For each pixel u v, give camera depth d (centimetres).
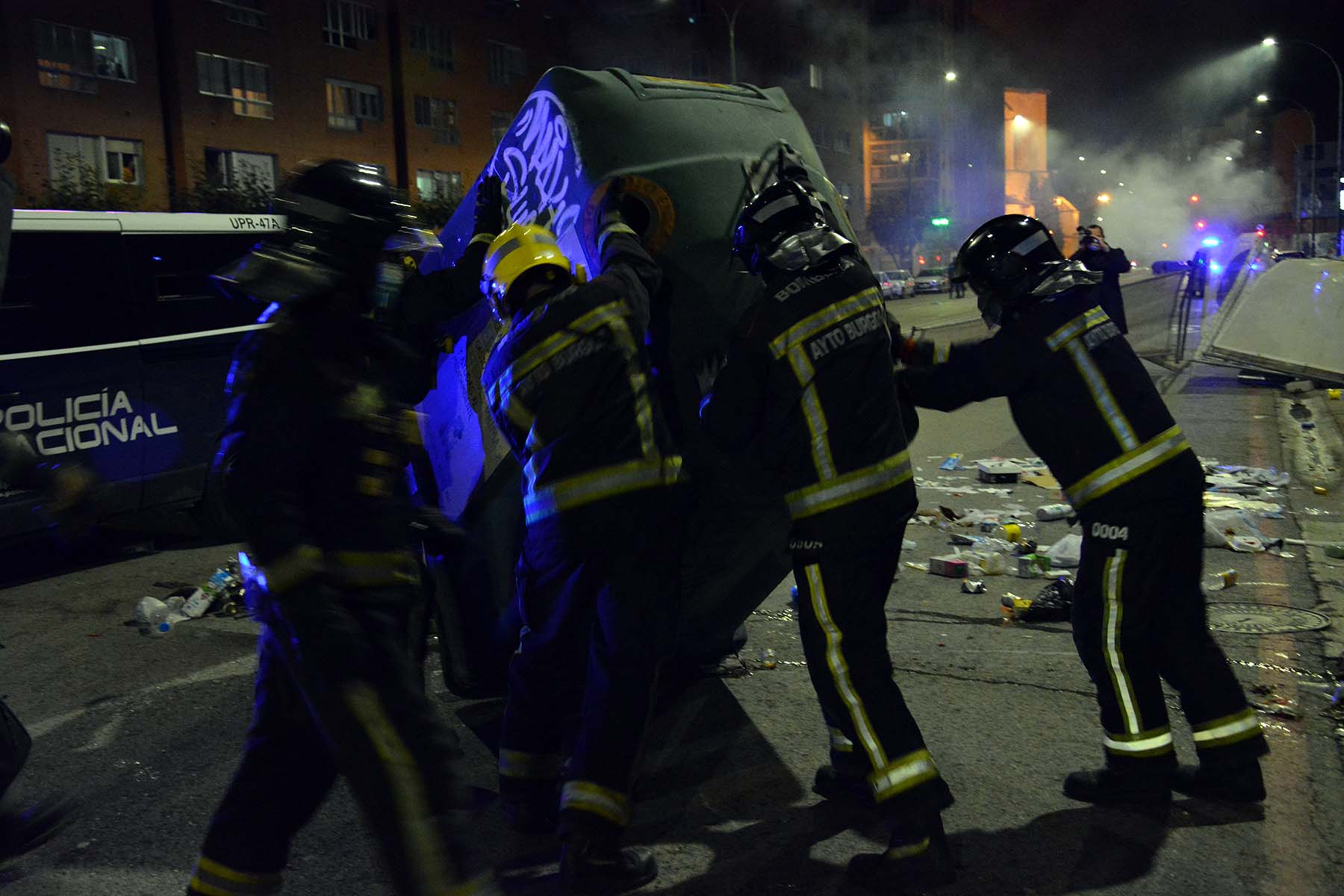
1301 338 1266
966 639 491
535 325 294
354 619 213
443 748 210
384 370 236
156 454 704
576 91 343
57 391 644
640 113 339
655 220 326
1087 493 312
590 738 289
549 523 294
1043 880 290
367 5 3850
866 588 289
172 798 360
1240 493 765
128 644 535
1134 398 308
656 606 296
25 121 2802
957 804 336
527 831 323
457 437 379
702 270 329
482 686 405
